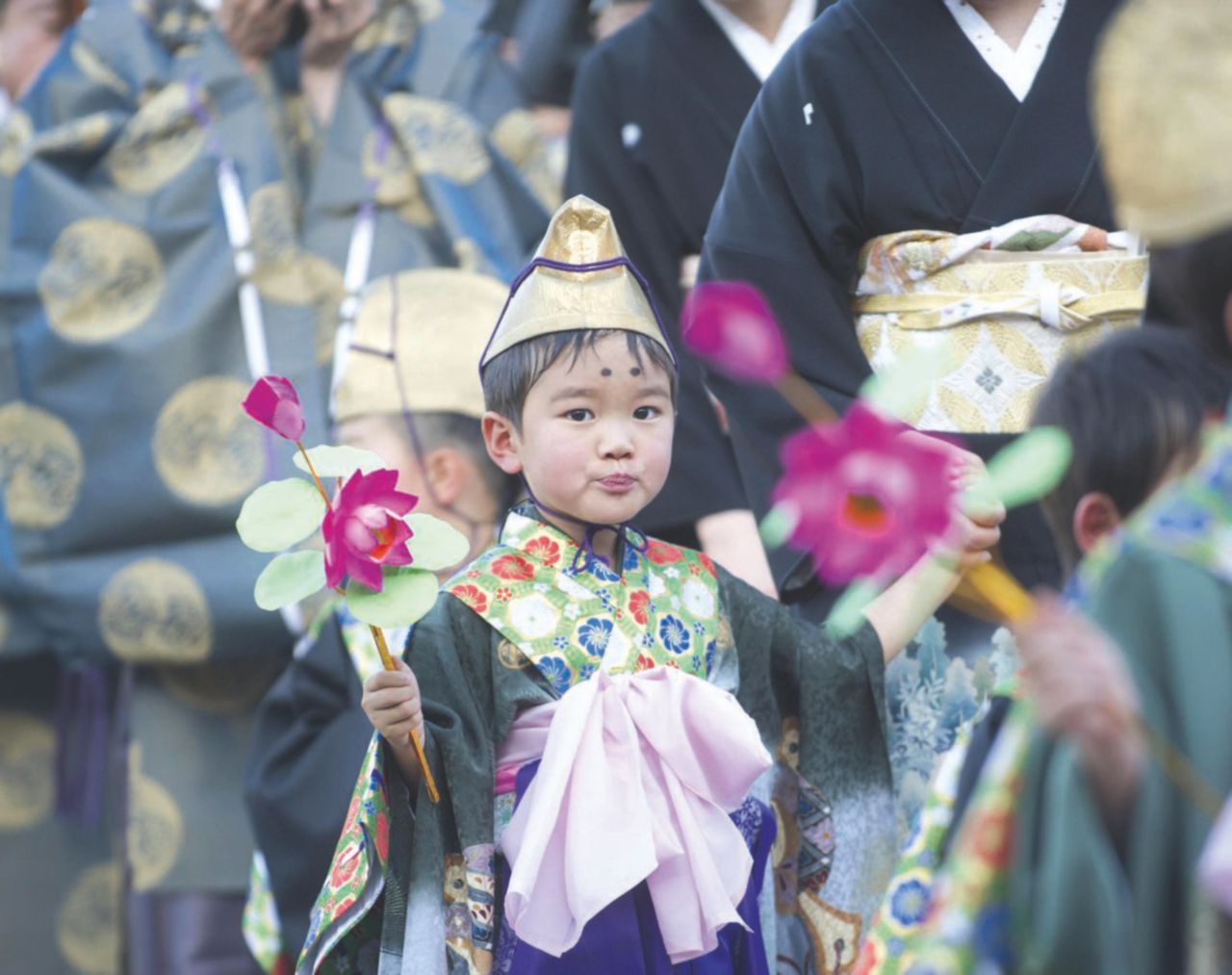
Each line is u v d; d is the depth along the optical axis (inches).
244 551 499.8
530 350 309.7
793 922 330.3
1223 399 225.9
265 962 423.8
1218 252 205.2
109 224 512.7
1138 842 190.5
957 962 201.9
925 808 263.6
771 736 323.3
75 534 502.9
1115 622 197.9
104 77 535.5
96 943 534.0
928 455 186.7
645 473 308.5
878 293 355.3
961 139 348.5
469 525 428.8
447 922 299.1
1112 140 208.4
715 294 196.5
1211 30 203.0
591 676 303.9
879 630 327.0
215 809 507.2
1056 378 235.5
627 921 290.0
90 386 505.7
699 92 443.2
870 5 357.4
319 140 539.5
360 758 410.0
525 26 609.3
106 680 527.8
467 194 535.5
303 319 513.3
